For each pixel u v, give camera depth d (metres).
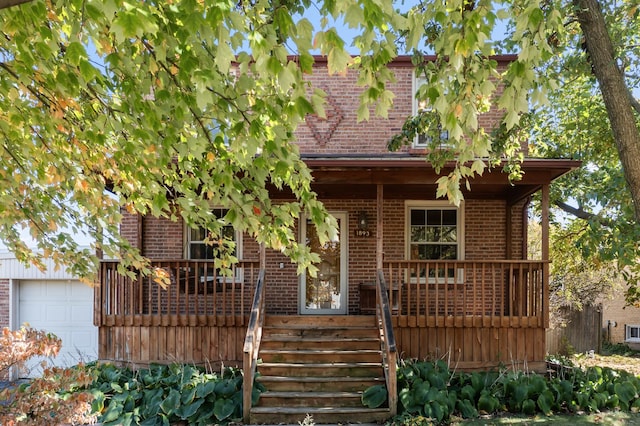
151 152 3.81
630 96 6.30
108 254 4.97
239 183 3.69
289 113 2.71
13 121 3.80
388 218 10.26
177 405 6.75
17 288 10.65
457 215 10.34
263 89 3.15
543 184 8.21
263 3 2.75
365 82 2.87
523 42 2.73
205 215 4.14
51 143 4.57
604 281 13.78
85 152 4.39
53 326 10.64
